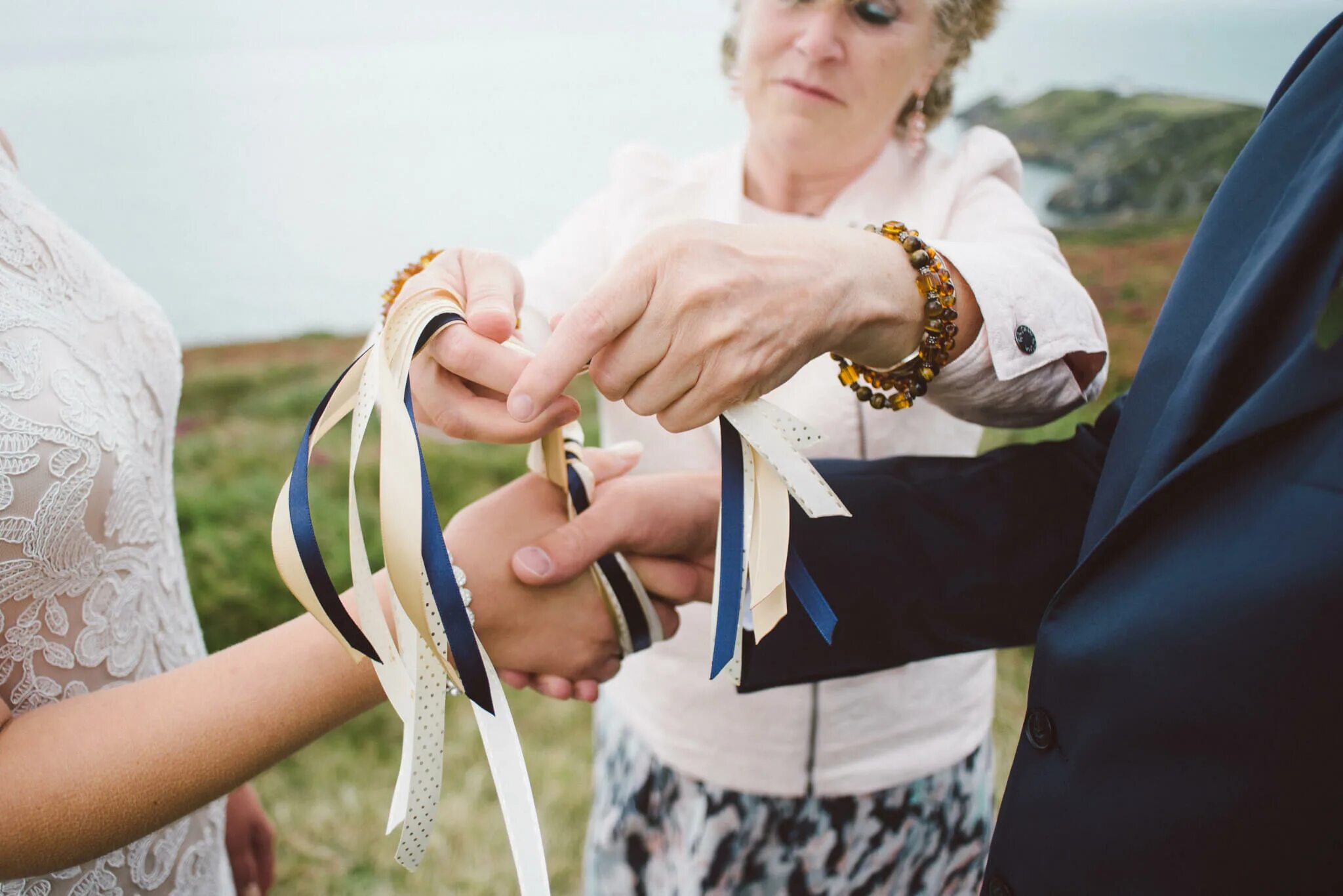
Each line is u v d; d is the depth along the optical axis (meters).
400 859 0.75
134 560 0.93
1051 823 0.76
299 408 3.97
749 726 1.30
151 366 1.03
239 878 1.33
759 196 1.31
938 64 1.19
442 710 0.74
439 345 0.79
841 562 0.98
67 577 0.83
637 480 0.98
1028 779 0.79
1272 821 0.65
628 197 1.29
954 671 1.34
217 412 3.95
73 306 0.89
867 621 0.99
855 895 1.38
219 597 2.98
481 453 3.73
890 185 1.24
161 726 0.75
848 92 1.13
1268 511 0.65
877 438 1.21
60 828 0.71
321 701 0.80
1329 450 0.62
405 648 0.77
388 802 2.62
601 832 1.53
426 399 0.87
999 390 0.95
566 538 0.91
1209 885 0.68
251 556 3.10
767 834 1.34
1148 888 0.70
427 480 0.72
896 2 1.09
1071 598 0.76
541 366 0.71
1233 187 0.80
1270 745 0.64
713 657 0.77
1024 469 1.07
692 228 0.74
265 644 0.82
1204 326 0.78
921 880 1.41
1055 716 0.76
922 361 0.88
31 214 0.88
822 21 1.09
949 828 1.41
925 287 0.84
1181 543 0.70
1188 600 0.67
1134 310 3.11
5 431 0.74
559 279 1.27
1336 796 0.63
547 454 0.95
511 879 2.38
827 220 1.24
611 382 0.75
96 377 0.88
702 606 1.28
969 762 1.41
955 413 1.04
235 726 0.77
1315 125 0.74
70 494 0.80
